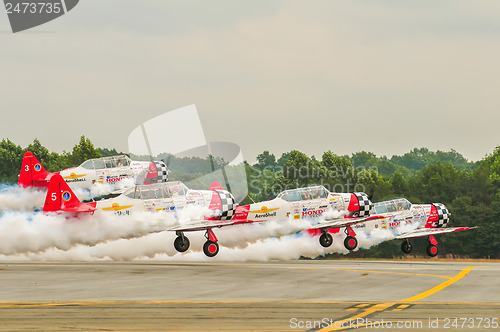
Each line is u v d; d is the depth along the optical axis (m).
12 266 88.06
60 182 96.31
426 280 75.94
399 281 74.56
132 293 63.56
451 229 131.25
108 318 50.38
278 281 73.50
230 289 66.75
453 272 87.75
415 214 130.50
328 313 53.06
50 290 65.31
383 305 57.03
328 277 77.88
